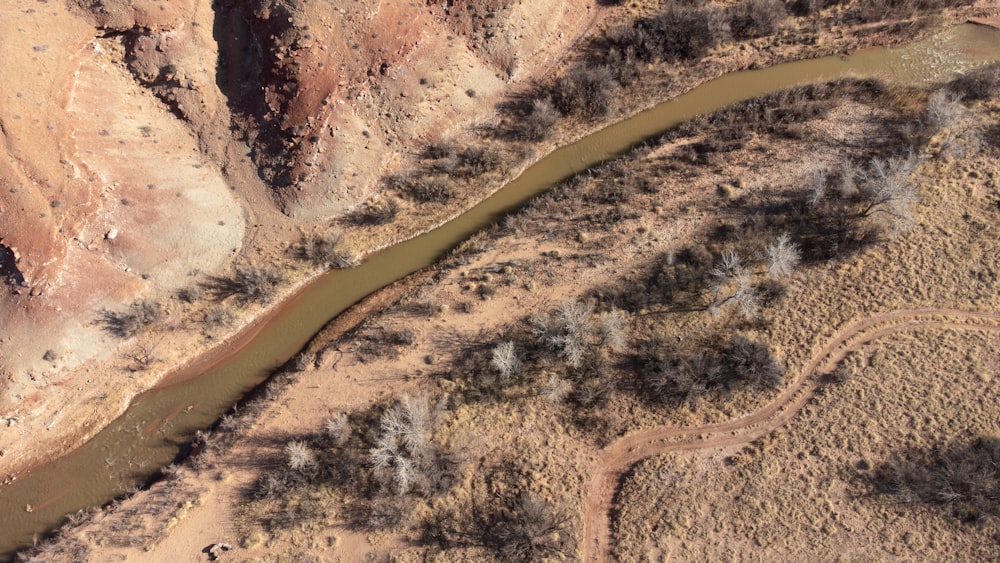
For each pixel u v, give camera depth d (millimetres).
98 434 30547
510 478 28922
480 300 31984
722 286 31406
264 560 28078
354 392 30703
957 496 27547
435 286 32438
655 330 31078
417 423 28344
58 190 29672
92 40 31109
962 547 27203
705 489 28609
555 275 32312
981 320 30750
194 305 32031
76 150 30391
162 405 31141
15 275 29188
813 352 30578
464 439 29531
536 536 27656
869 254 32031
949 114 33031
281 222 33219
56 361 29703
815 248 32156
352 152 32875
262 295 32156
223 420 30703
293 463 28250
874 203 31109
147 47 31656
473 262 32781
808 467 28734
